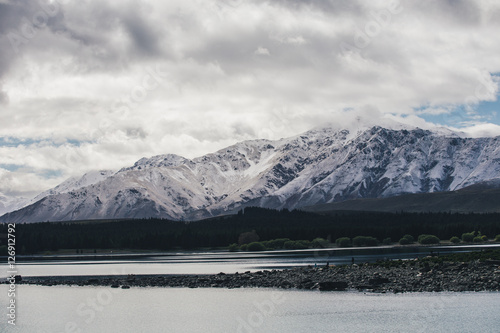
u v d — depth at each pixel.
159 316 94.12
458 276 112.31
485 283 105.25
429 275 115.12
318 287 111.50
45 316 97.56
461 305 91.12
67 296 117.56
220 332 82.62
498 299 94.50
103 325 89.81
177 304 103.50
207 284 126.06
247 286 120.19
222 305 100.44
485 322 81.44
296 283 117.62
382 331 79.12
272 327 83.31
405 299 97.19
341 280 117.75
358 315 87.81
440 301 94.25
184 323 88.69
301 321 85.88
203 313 94.62
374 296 101.06
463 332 77.00
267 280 125.38
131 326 88.50
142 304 104.81
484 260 124.56
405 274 119.31
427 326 80.62
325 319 86.50
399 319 84.81
